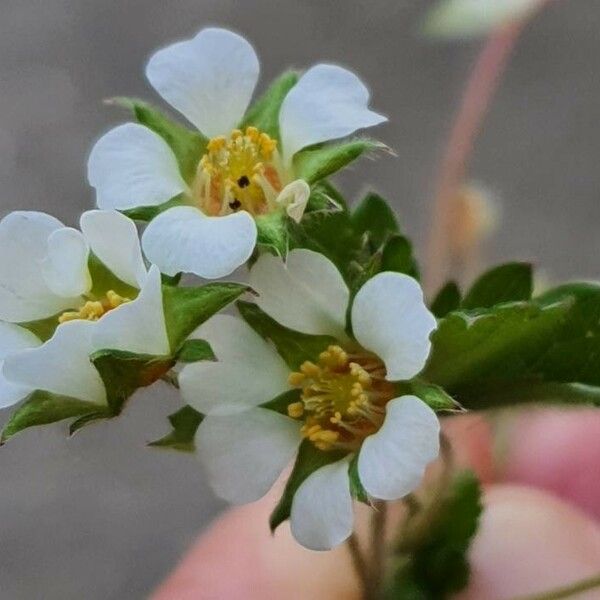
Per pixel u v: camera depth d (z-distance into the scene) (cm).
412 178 11
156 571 10
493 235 11
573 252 11
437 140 11
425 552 6
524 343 5
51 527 11
